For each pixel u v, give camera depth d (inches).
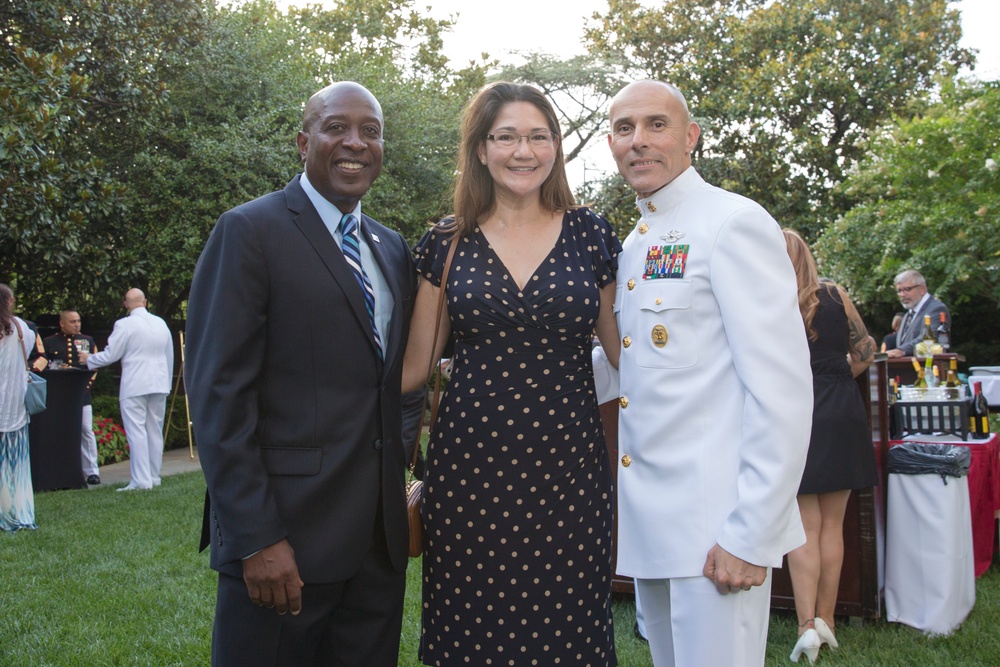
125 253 413.1
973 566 156.3
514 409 87.2
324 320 81.3
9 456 225.0
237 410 77.0
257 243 79.8
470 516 87.7
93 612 153.6
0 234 318.0
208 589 168.4
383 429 84.6
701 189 85.0
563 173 95.0
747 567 74.7
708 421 79.8
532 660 87.1
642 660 129.7
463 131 94.0
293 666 81.7
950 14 677.3
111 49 366.9
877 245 486.9
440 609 90.0
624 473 85.2
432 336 93.2
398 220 557.6
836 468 134.3
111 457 396.5
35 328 302.7
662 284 82.3
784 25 670.5
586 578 88.8
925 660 130.8
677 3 723.4
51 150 312.7
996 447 184.7
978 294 512.4
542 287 88.7
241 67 476.7
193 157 444.5
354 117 84.0
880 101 642.2
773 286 77.4
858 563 149.8
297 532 79.7
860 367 142.9
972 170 469.4
